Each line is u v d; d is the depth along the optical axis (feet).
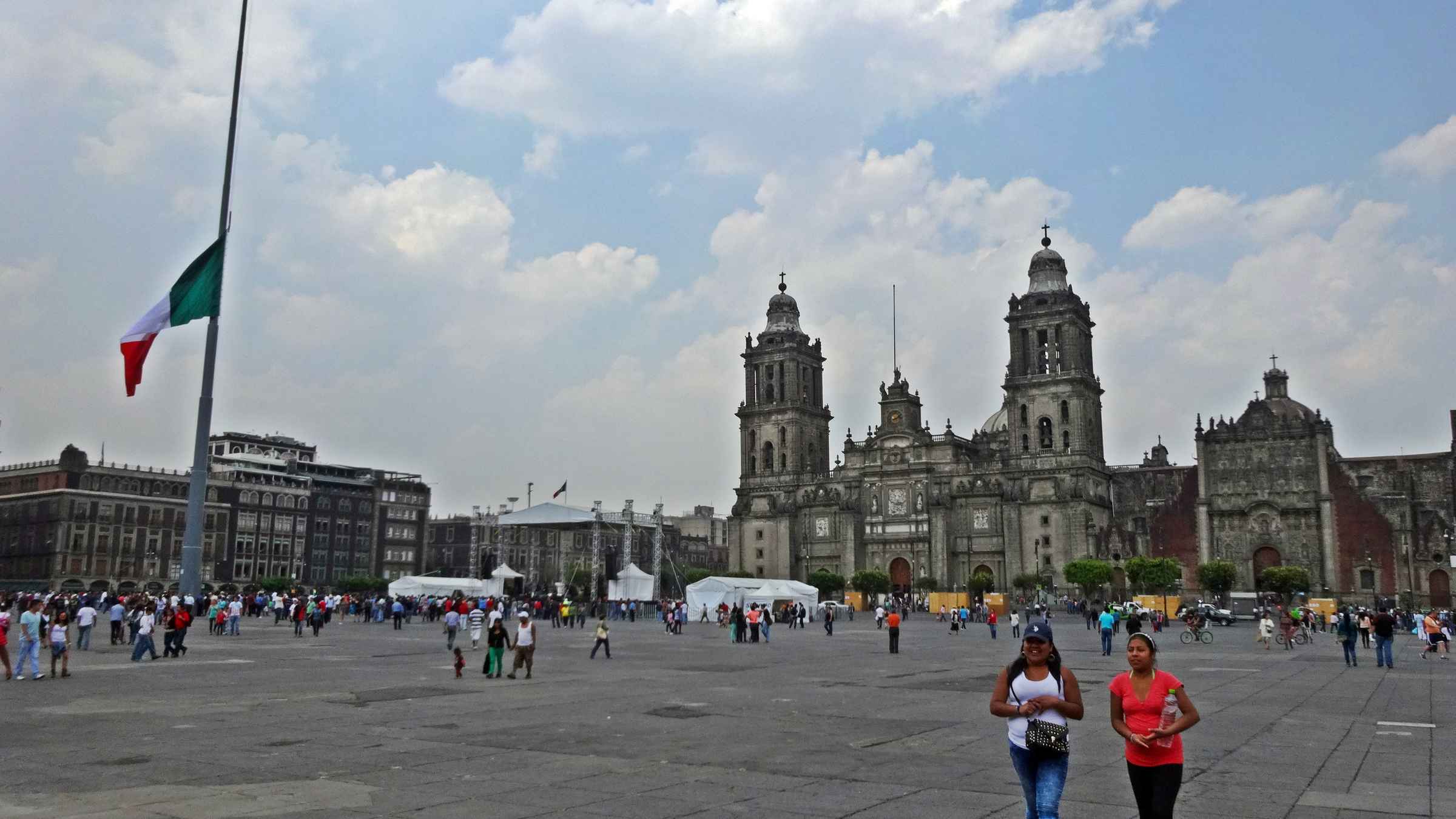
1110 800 58.49
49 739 77.71
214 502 640.17
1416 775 66.03
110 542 593.83
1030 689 42.24
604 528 474.08
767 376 651.66
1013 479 552.00
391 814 52.65
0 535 613.11
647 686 124.36
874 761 70.08
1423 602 458.09
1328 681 135.44
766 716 94.79
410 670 144.25
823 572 558.56
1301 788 61.67
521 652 131.85
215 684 121.49
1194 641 249.75
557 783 61.52
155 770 64.69
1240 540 496.64
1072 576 469.16
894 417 597.93
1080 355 558.56
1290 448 493.77
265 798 56.03
